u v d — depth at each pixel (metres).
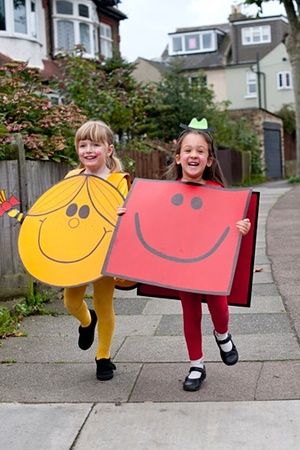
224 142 26.33
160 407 4.06
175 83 23.53
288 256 9.06
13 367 4.91
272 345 5.20
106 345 4.56
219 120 26.19
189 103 23.22
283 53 47.19
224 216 4.23
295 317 6.00
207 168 4.45
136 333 5.70
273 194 19.94
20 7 20.53
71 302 4.52
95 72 14.48
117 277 4.16
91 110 13.16
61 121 8.12
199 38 52.25
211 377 4.53
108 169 4.74
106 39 27.38
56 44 23.05
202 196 4.32
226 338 4.46
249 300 4.47
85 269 4.32
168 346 5.29
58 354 5.20
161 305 6.73
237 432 3.68
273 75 47.59
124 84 16.67
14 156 6.84
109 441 3.64
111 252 4.22
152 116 22.69
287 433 3.64
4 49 19.80
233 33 50.88
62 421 3.92
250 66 47.84
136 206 4.36
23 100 8.02
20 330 5.89
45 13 22.58
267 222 12.73
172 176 4.57
